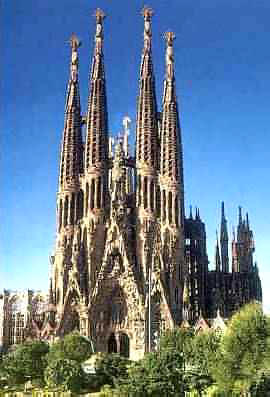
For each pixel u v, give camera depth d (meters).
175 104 176.50
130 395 70.94
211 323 161.50
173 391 72.56
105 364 93.88
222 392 76.62
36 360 105.19
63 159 176.62
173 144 172.75
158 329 155.38
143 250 164.00
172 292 161.50
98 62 179.62
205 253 193.88
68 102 181.75
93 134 173.38
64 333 158.88
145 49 179.50
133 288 159.62
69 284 162.00
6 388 101.81
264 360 76.75
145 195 168.88
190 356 92.00
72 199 173.12
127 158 176.25
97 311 160.75
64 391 89.81
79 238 168.88
